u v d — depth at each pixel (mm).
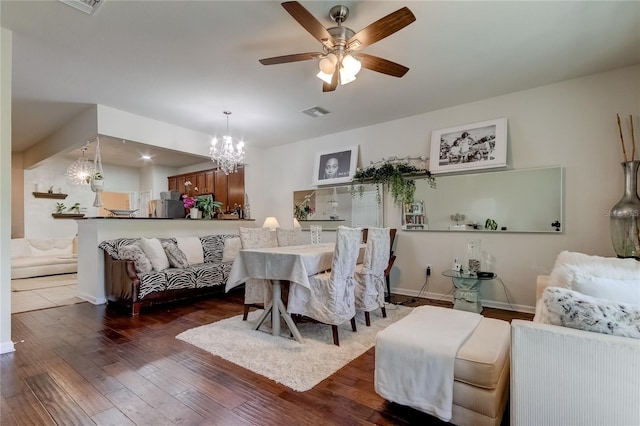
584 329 1257
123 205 8828
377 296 3338
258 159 6473
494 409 1476
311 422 1689
